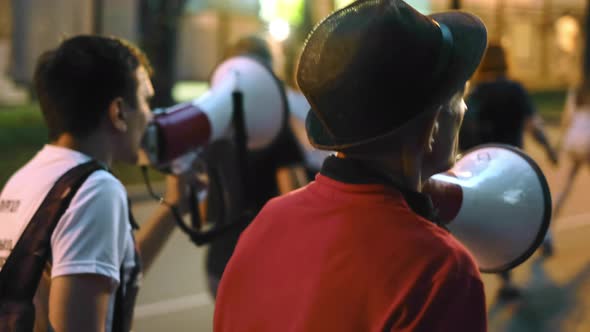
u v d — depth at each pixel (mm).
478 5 25438
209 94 2623
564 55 26562
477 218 1525
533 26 26500
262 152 2854
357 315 1217
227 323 1438
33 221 1647
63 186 1671
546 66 26656
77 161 1733
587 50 12164
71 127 1772
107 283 1628
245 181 2773
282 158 2885
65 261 1599
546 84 26641
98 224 1644
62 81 1754
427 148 1273
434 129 1290
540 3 26547
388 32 1202
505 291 5211
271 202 1471
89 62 1756
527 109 5207
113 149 1839
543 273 5855
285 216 1394
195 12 21328
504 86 5082
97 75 1760
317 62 1267
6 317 1582
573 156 6594
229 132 2715
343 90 1229
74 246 1612
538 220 1525
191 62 21531
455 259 1186
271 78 2734
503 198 1535
